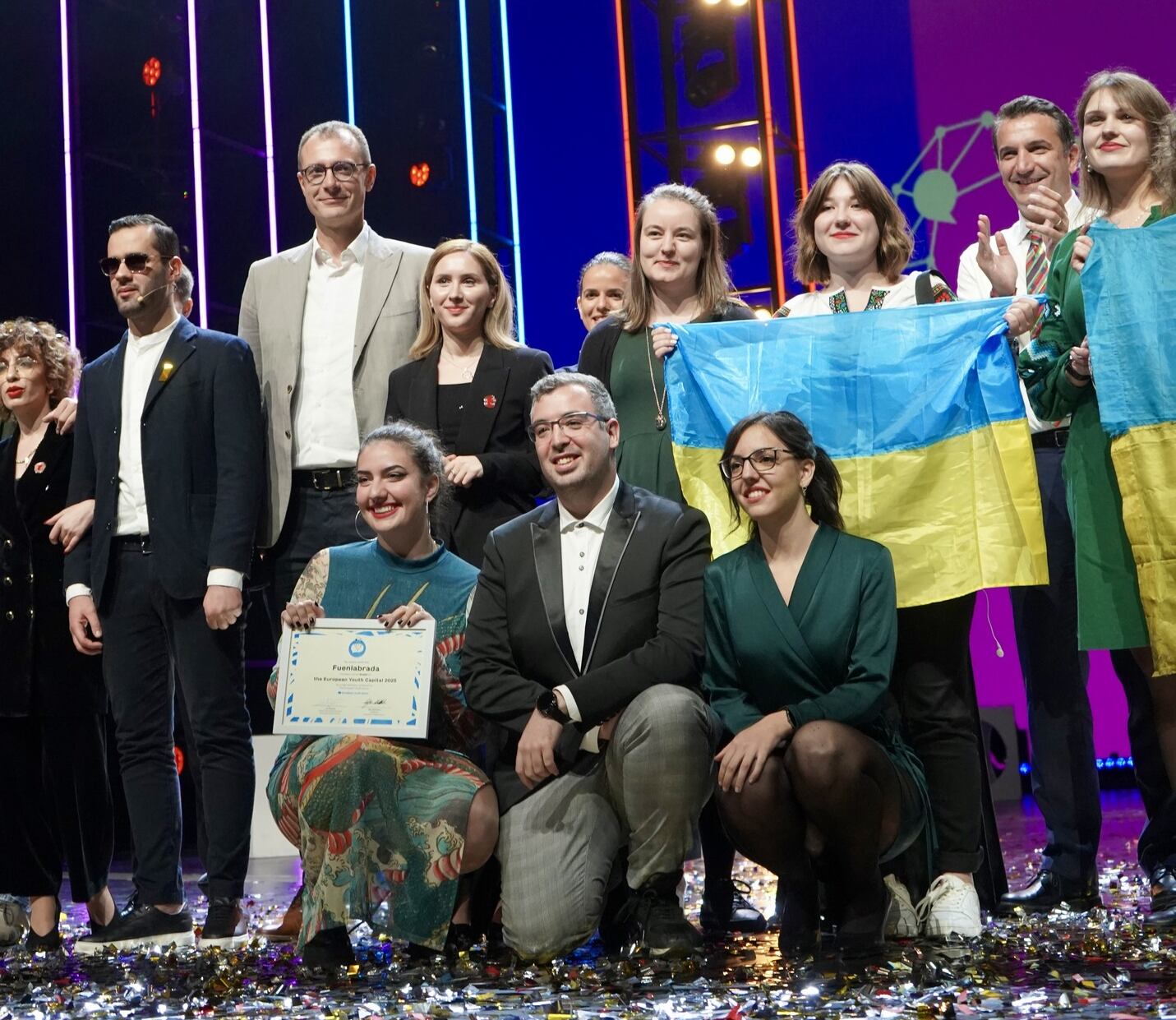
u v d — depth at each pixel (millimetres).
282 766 3041
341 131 3994
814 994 2377
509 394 3777
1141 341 3049
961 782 3023
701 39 7828
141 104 7828
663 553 3059
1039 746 3490
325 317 3965
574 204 8969
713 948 3002
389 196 8727
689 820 2908
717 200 7746
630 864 2938
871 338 3312
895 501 3219
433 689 3129
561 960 2900
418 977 2777
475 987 2627
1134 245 3094
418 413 3773
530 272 9070
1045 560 3160
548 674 3057
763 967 2705
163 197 7840
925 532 3189
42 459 3828
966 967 2576
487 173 9000
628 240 8844
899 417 3258
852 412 3285
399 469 3168
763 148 7656
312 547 3838
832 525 3053
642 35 8773
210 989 2709
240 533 3586
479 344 3877
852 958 2707
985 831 3369
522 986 2645
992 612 7980
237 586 3549
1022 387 3611
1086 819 3420
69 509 3723
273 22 8500
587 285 4777
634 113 7891
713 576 3014
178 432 3633
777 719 2777
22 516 3773
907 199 8266
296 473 3871
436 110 8656
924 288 3416
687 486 3373
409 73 8664
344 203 3951
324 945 2895
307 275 3990
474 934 3123
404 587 3197
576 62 8953
